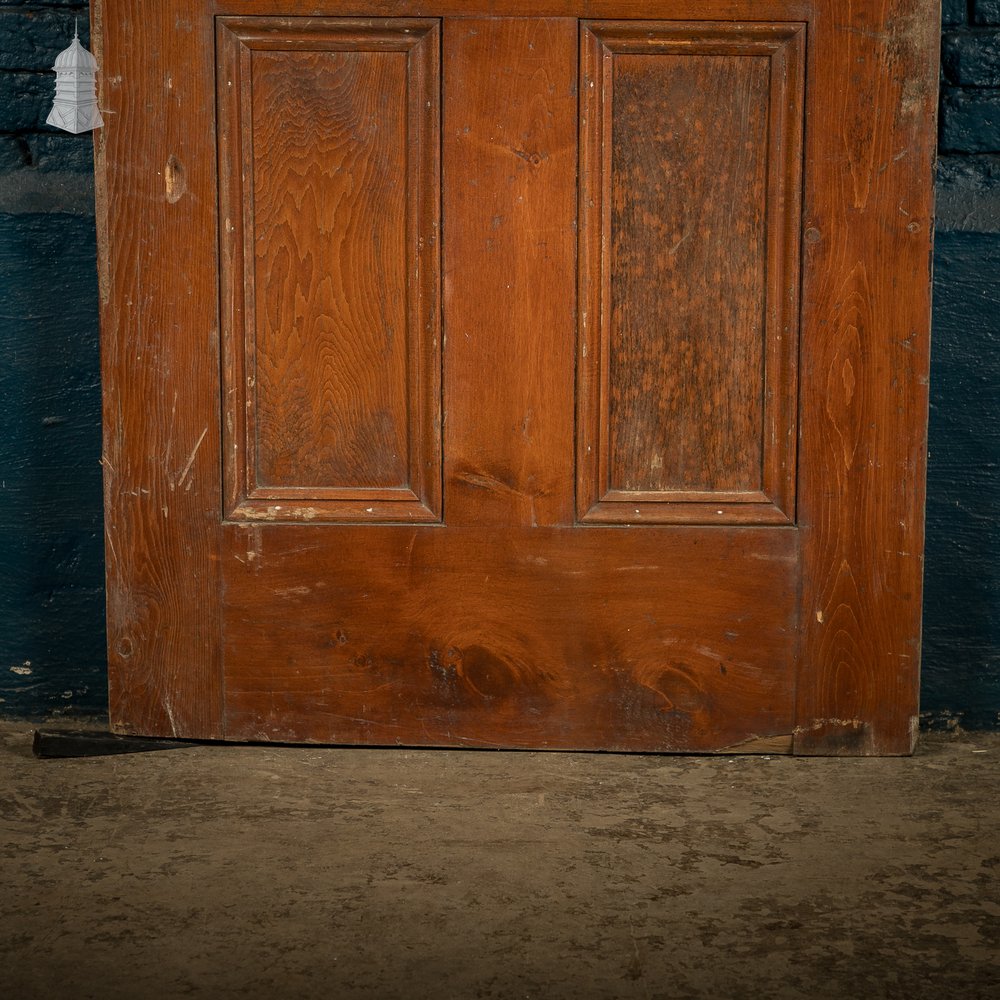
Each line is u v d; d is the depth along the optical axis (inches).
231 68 97.0
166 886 79.3
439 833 87.1
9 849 84.6
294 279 99.0
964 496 105.6
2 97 104.8
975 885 80.0
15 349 106.7
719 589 100.2
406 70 96.7
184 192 98.1
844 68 95.4
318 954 71.4
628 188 97.3
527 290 98.2
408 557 100.7
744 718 101.4
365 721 102.6
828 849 85.0
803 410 98.4
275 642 102.0
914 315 97.3
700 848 85.0
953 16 102.7
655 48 96.0
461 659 101.7
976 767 100.0
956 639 107.0
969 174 103.1
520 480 99.7
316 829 87.7
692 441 99.5
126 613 102.2
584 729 102.0
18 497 108.3
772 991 68.2
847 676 100.8
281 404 100.2
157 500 101.0
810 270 97.2
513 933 73.8
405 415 100.0
